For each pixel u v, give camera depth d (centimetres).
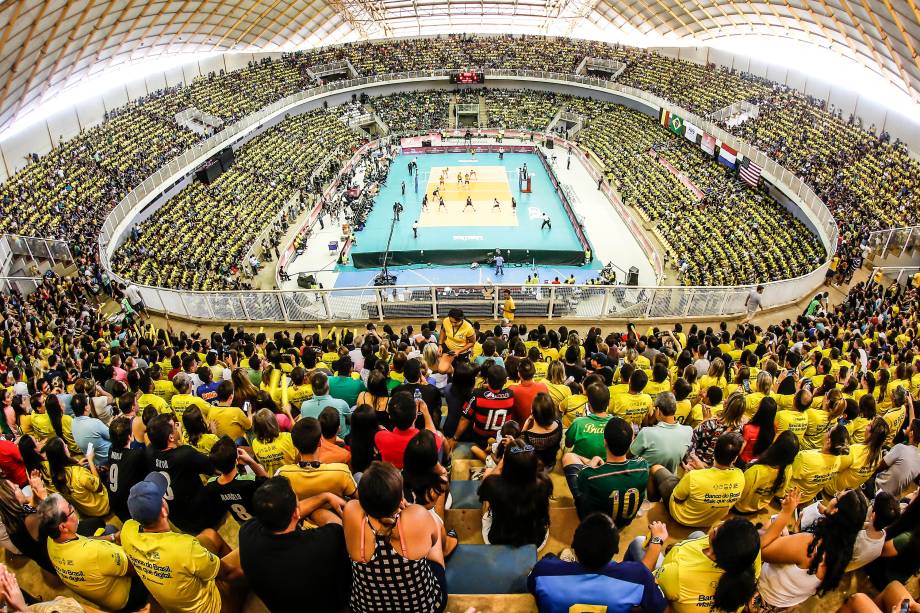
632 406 823
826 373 1144
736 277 3091
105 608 490
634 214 4381
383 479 362
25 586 582
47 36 3825
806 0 4506
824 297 2059
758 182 4038
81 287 2453
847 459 641
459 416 737
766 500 631
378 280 3481
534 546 501
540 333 1374
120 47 4850
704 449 723
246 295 2033
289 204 4403
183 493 579
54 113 4553
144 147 4591
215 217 3959
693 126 4916
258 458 677
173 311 2173
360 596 401
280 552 399
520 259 3903
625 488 519
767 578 486
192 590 450
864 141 4344
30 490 733
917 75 4191
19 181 3819
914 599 525
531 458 473
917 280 2325
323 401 777
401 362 947
